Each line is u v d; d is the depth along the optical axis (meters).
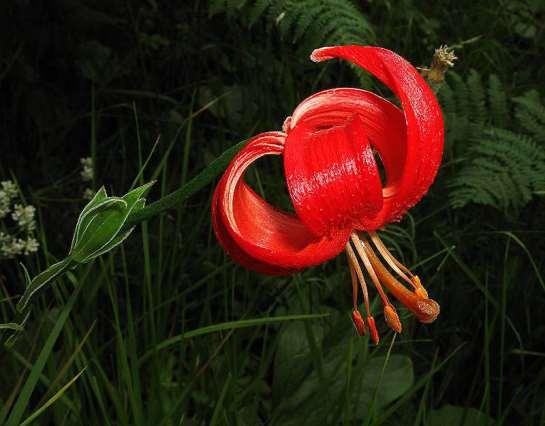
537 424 0.53
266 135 0.36
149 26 0.87
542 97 0.74
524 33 0.83
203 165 0.69
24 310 0.39
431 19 0.82
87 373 0.48
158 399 0.48
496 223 0.64
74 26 0.80
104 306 0.58
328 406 0.51
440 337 0.58
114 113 0.80
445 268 0.60
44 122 0.77
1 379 0.52
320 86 0.78
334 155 0.34
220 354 0.54
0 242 0.55
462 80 0.73
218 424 0.48
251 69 0.77
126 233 0.38
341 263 0.59
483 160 0.61
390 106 0.36
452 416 0.51
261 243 0.36
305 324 0.50
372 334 0.37
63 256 0.63
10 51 0.80
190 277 0.59
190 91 0.81
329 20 0.68
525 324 0.58
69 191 0.71
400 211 0.36
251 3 0.77
